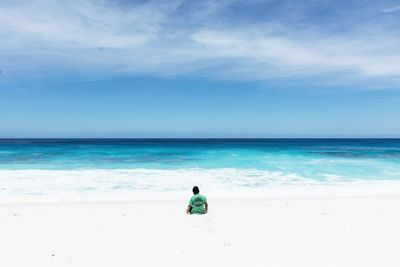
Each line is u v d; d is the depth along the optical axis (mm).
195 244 6922
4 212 9906
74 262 5918
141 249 6613
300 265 5789
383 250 6586
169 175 19156
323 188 15422
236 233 7734
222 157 32344
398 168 23141
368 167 23703
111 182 16578
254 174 19844
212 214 9766
